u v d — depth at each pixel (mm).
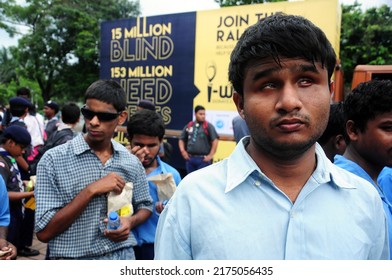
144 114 2244
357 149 1549
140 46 7219
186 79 6660
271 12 5754
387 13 11164
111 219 1713
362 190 1034
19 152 3443
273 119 885
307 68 880
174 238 986
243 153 1007
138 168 2002
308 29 893
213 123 6371
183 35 6684
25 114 5145
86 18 18594
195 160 6102
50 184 1758
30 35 19375
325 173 993
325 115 919
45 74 20312
